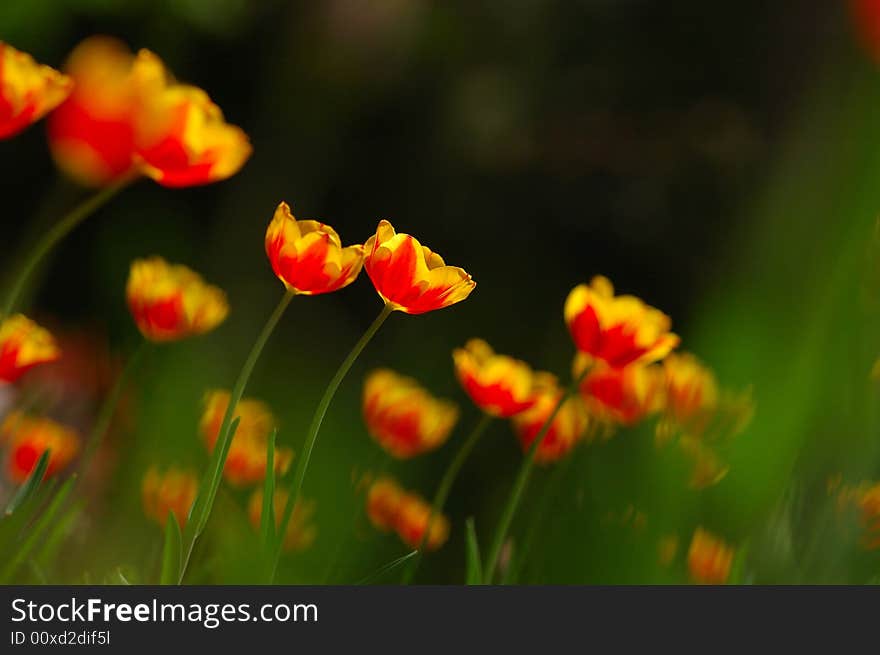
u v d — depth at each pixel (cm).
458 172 845
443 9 837
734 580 236
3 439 236
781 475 242
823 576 236
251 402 258
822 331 243
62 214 736
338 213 871
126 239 773
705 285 685
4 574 219
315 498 272
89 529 258
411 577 227
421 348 719
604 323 230
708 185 746
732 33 730
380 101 856
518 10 841
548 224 812
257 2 853
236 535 237
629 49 802
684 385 252
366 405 254
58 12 753
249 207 837
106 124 220
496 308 791
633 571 243
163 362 390
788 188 264
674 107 771
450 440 569
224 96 874
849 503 236
